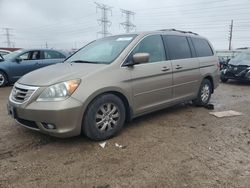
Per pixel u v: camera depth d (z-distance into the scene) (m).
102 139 4.11
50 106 3.60
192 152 3.75
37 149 3.83
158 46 5.09
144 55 4.32
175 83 5.30
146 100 4.72
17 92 3.96
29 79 4.02
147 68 4.66
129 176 3.09
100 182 2.97
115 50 4.63
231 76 11.34
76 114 3.70
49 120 3.62
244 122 5.21
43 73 4.14
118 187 2.88
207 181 2.98
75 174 3.14
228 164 3.39
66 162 3.43
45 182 2.97
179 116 5.58
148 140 4.18
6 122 5.06
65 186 2.90
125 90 4.28
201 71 6.10
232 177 3.07
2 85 10.12
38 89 3.72
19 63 10.28
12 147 3.88
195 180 3.00
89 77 3.89
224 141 4.18
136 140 4.18
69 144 3.99
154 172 3.18
